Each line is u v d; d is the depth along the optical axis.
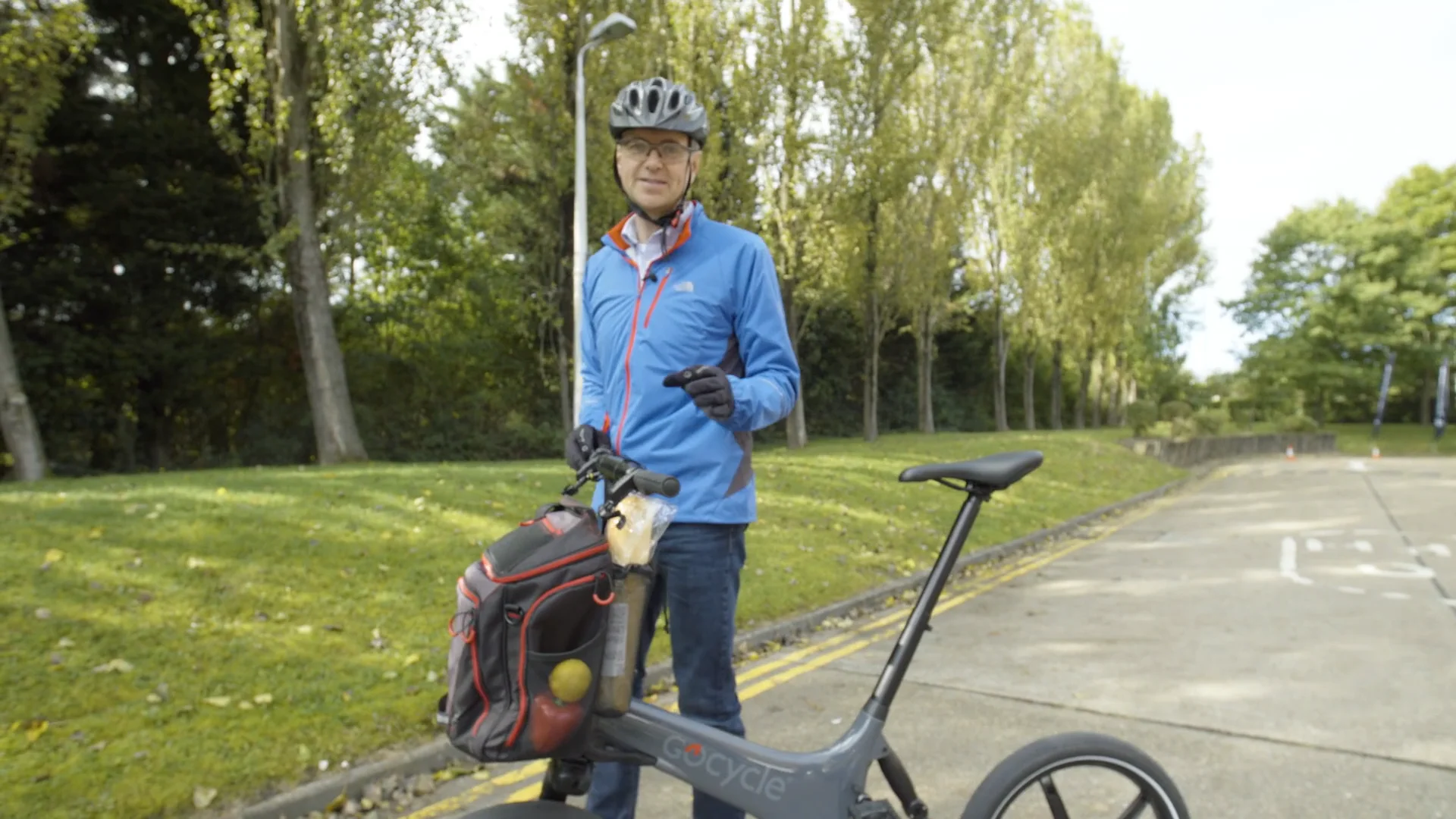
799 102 19.14
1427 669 5.42
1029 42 29.53
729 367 2.26
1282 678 5.29
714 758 1.89
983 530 11.37
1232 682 5.23
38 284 16.06
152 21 16.70
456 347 24.86
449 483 8.53
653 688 5.02
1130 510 16.06
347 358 22.45
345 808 3.56
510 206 22.23
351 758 3.84
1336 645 6.03
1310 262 49.47
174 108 17.53
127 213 16.64
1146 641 6.27
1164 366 57.06
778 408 2.12
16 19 11.39
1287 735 4.33
